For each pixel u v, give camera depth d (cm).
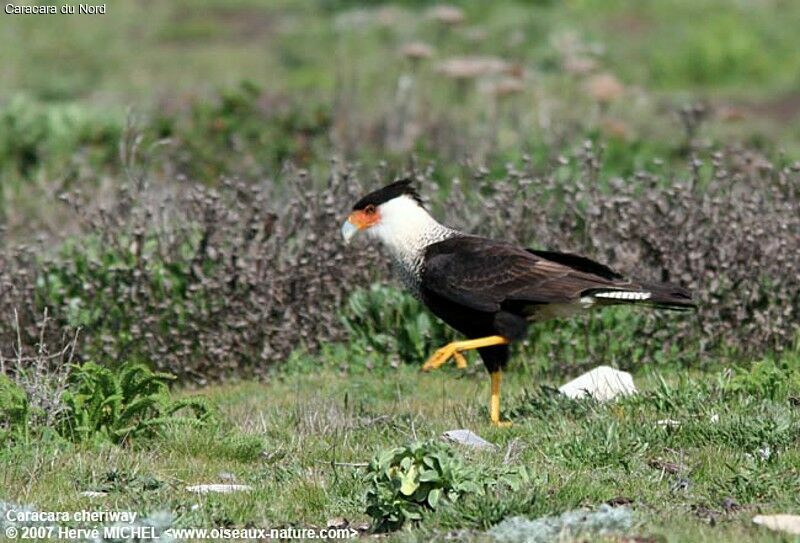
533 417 1165
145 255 1451
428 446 876
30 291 1427
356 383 1388
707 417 1074
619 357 1422
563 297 1173
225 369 1448
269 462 1064
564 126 2234
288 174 1652
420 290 1238
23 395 1079
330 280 1483
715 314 1421
